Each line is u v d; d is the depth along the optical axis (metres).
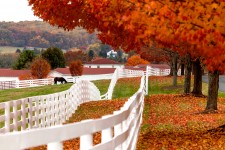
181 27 11.35
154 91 57.62
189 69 42.28
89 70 145.38
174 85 60.16
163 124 21.86
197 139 16.28
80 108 31.97
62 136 6.22
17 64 144.25
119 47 22.28
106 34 21.03
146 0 11.48
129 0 12.09
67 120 26.02
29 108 18.98
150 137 17.33
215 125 20.77
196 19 11.23
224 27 11.19
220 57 12.43
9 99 48.78
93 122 7.32
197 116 25.25
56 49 152.88
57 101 23.55
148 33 11.79
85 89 36.66
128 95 52.97
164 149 14.51
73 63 135.75
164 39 11.94
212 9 11.01
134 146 12.82
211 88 27.66
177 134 17.97
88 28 21.86
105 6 14.20
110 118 8.45
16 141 5.25
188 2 11.09
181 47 17.25
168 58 77.44
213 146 14.72
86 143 7.15
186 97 39.06
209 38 11.42
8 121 16.23
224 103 36.53
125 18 12.20
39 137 5.68
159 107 31.52
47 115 21.62
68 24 21.45
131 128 11.95
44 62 120.88
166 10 11.20
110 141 8.21
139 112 17.83
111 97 49.56
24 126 18.14
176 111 28.73
